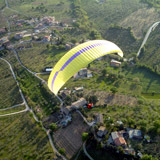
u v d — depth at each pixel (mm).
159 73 102438
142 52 124188
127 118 69438
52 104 85500
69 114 75000
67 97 83062
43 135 71312
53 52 133875
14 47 145625
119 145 57375
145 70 107562
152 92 92000
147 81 99438
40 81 103875
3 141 72750
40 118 79062
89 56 62688
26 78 110250
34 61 125625
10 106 92062
